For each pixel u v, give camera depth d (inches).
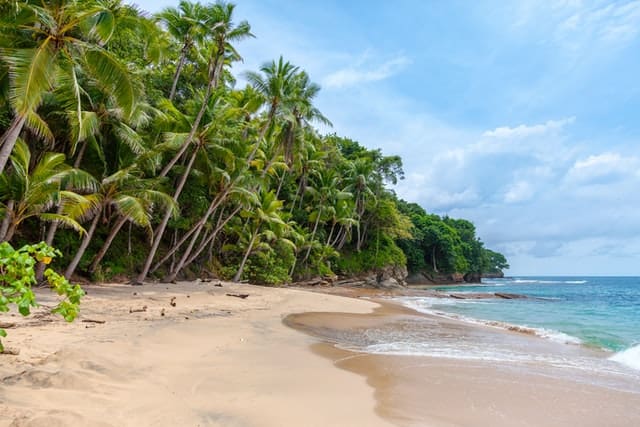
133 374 191.6
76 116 523.5
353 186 1712.6
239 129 986.1
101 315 366.6
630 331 503.5
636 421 185.5
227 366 235.5
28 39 394.9
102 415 136.5
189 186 901.8
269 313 520.7
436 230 2480.3
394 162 1915.6
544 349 371.9
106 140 672.4
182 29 735.7
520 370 277.4
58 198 489.1
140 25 534.6
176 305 493.7
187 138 715.4
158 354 240.5
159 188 717.3
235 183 826.2
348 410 180.1
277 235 1113.4
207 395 180.2
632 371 289.7
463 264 2642.7
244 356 266.7
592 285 2886.3
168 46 821.2
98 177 717.9
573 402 210.1
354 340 383.2
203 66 907.4
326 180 1546.5
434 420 175.8
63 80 449.7
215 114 816.9
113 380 177.0
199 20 739.4
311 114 988.6
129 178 634.8
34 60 352.2
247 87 1072.8
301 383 214.7
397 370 263.4
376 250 1815.9
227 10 735.1
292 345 321.7
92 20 400.2
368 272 1749.5
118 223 661.9
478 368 277.9
